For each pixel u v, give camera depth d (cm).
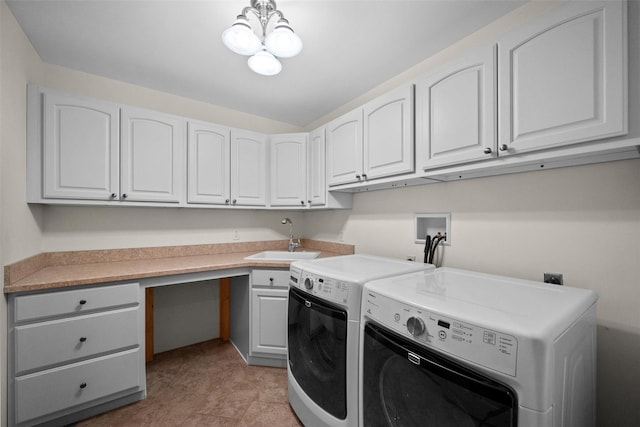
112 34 162
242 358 226
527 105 110
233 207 241
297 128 317
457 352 76
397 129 167
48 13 143
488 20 153
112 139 185
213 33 162
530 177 138
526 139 111
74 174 173
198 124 222
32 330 138
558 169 129
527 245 139
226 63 193
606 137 92
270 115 289
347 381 120
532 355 63
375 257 193
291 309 164
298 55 184
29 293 138
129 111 192
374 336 105
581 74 96
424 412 87
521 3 141
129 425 150
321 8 142
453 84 137
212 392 180
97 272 168
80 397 149
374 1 138
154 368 210
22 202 153
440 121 143
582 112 96
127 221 219
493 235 152
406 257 202
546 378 63
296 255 264
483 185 158
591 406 96
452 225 173
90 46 173
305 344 149
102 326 156
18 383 134
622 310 111
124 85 218
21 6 138
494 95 121
